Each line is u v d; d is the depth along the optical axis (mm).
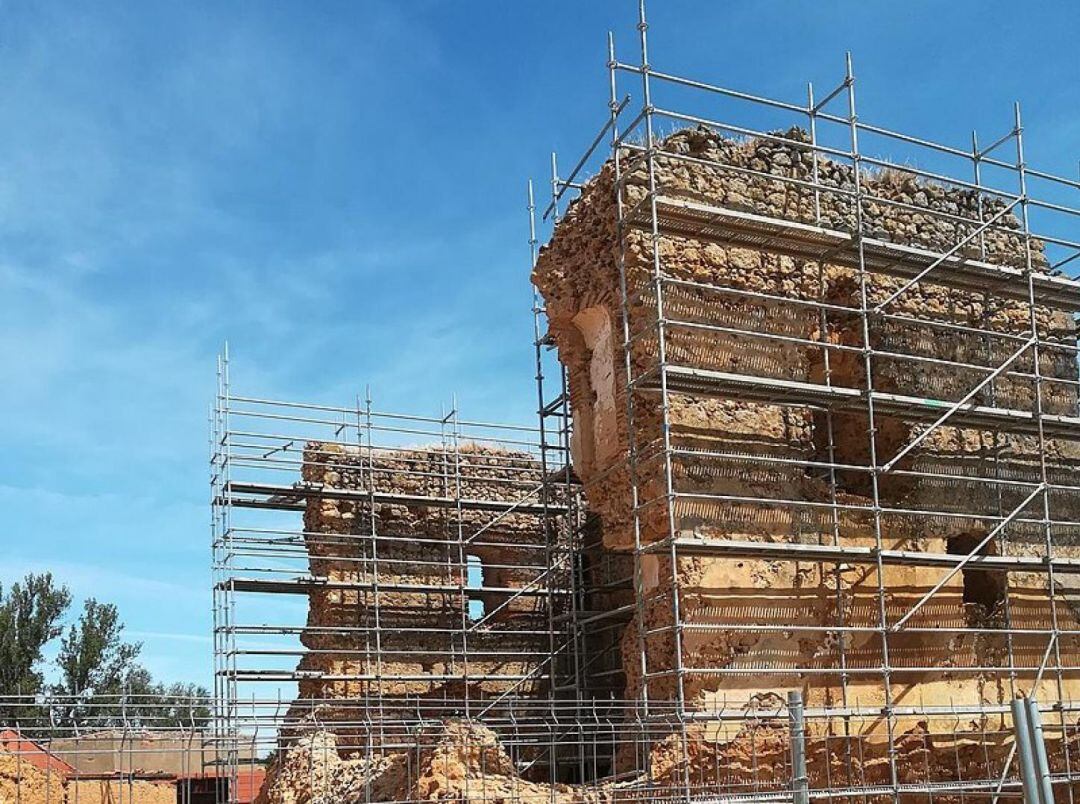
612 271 20594
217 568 25906
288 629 25797
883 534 21516
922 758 20688
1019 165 23750
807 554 19734
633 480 19672
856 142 21703
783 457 20781
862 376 22125
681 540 18781
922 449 22391
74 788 20938
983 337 23672
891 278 22859
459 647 27719
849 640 20438
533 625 28484
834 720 19875
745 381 19672
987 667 21625
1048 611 22906
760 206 21484
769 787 18922
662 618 19438
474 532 28953
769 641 19734
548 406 24500
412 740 18281
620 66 20344
